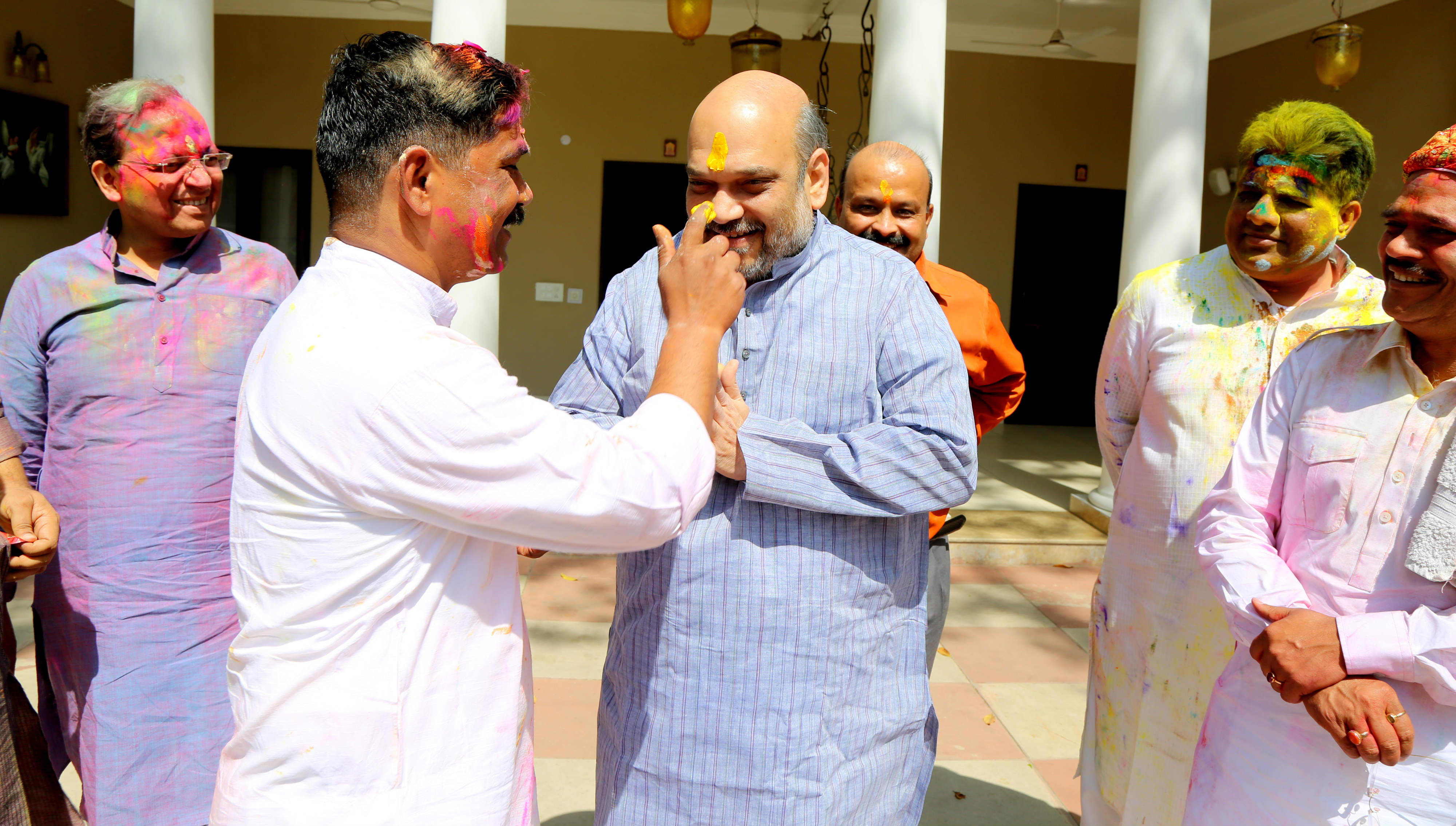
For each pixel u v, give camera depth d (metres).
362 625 1.12
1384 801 1.38
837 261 1.60
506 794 1.22
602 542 1.15
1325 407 1.54
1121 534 2.15
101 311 2.08
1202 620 1.94
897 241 2.54
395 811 1.12
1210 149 9.08
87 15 8.06
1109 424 2.26
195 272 2.16
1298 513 1.56
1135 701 2.09
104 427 2.09
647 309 1.64
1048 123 9.33
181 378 2.12
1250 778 1.52
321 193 8.98
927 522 1.71
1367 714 1.31
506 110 1.18
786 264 1.56
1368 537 1.45
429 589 1.14
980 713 3.48
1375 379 1.50
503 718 1.21
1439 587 1.38
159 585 2.11
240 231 8.98
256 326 2.21
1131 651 2.10
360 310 1.12
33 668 3.49
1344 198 1.85
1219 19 8.40
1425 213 1.36
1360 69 7.37
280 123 8.85
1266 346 1.94
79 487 2.10
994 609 4.59
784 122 1.48
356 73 1.14
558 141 8.97
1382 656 1.32
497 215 1.21
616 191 9.09
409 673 1.13
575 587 4.64
